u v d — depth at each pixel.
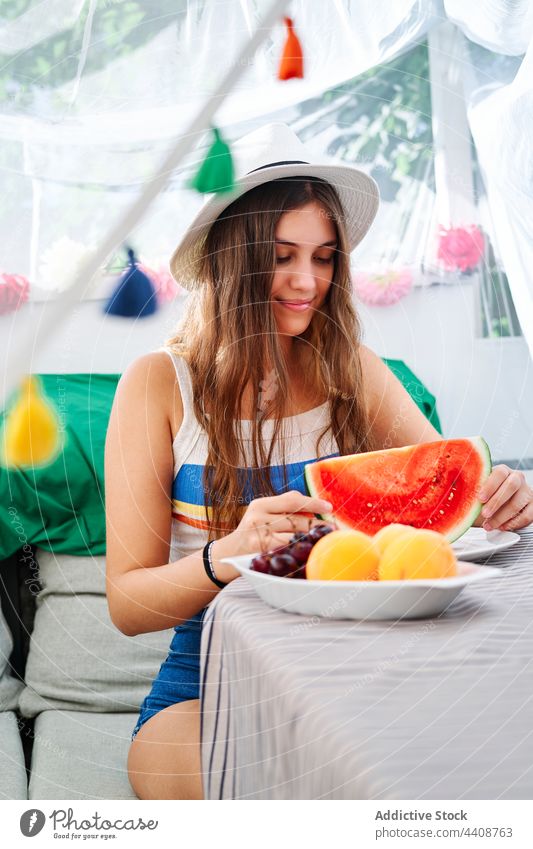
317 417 1.22
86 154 2.07
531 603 0.69
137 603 1.01
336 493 0.92
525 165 2.10
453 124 2.51
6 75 1.98
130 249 2.07
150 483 1.14
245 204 1.17
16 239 2.01
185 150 1.40
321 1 2.01
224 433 1.17
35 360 1.28
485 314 2.57
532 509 0.97
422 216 2.56
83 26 1.96
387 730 0.43
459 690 0.49
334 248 1.21
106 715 1.41
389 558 0.66
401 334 2.54
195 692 1.08
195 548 1.18
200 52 2.02
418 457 0.94
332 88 2.37
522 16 2.06
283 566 0.70
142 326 2.09
